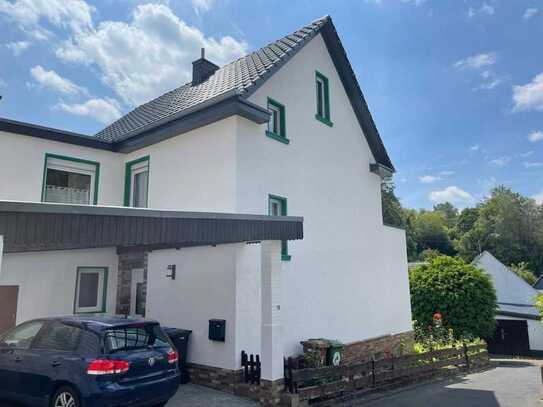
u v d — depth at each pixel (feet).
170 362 20.86
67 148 36.58
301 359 32.27
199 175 33.12
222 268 29.04
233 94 29.86
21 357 20.39
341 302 40.09
